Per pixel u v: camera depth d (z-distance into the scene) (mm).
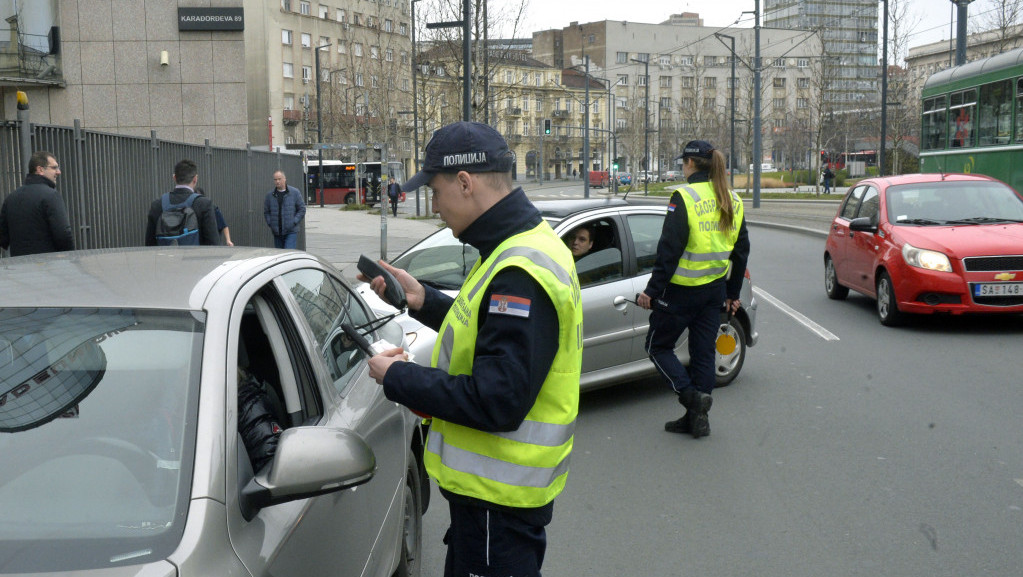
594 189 96375
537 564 2688
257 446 2885
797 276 15977
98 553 2094
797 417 6945
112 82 24469
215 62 24766
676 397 7637
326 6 85500
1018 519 4859
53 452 2348
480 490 2564
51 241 7660
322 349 3395
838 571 4270
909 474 5602
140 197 12195
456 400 2410
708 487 5461
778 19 136250
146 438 2363
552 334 2471
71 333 2613
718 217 5980
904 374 8266
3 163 8906
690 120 112750
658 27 130750
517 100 113125
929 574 4215
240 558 2209
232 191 17016
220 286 2834
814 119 97375
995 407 7059
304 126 80812
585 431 6688
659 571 4320
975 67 19016
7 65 23094
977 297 9938
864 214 11867
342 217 41969
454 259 7273
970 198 11086
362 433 3248
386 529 3396
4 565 2062
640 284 7289
